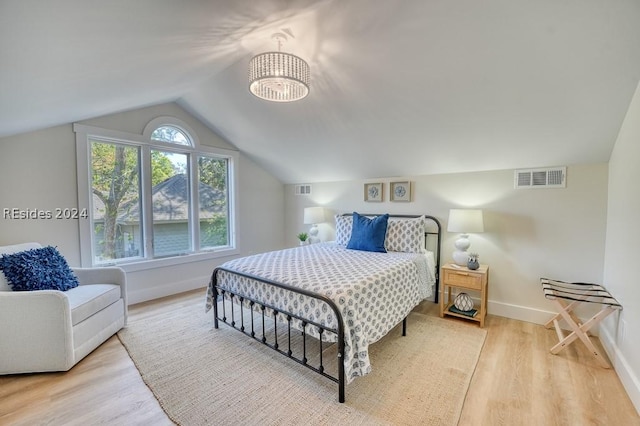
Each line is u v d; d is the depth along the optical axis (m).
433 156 3.11
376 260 2.70
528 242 2.86
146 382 1.87
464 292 3.06
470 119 2.45
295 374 1.97
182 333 2.56
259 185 4.69
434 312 3.11
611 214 2.35
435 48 1.89
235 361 2.12
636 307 1.74
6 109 1.76
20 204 2.57
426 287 2.90
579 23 1.54
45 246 2.63
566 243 2.67
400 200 3.71
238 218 4.38
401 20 1.76
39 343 1.93
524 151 2.65
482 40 1.76
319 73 2.39
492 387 1.84
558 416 1.59
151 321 2.81
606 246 2.46
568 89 1.95
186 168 3.82
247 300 2.33
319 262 2.62
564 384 1.87
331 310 1.78
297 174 4.56
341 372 1.68
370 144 3.23
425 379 1.92
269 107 3.09
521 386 1.85
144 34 1.30
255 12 1.45
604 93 1.92
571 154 2.52
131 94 2.45
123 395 1.75
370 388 1.82
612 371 2.01
